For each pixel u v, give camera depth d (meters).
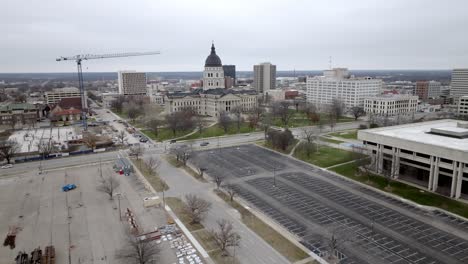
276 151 150.50
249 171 120.81
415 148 102.06
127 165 122.81
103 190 99.50
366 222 79.56
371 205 89.50
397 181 106.62
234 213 84.88
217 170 122.12
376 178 109.94
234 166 127.31
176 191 100.69
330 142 163.25
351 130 196.12
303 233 74.31
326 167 123.81
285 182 108.50
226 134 190.25
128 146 161.75
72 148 155.12
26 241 72.25
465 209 85.25
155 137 184.62
